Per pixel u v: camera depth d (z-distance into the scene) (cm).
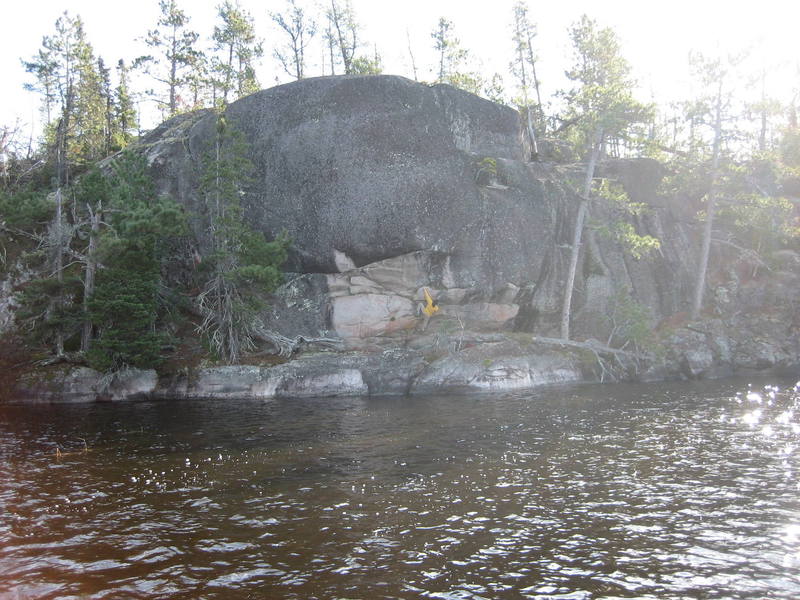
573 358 3006
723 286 3472
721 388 2580
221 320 2841
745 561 892
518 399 2422
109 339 2566
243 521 1084
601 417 1983
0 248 3017
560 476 1324
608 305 3297
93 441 1770
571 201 3412
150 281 2692
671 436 1677
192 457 1563
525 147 3731
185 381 2708
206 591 820
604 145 3900
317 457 1543
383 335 2994
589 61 3591
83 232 2897
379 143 2923
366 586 830
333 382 2706
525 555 924
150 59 5097
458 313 3050
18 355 2730
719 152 3603
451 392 2681
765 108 3409
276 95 3105
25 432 1914
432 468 1412
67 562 917
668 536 986
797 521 1037
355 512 1120
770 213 3503
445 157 3009
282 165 3009
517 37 5406
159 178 3512
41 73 4697
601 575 855
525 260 3122
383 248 2873
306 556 930
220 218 2817
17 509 1162
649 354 3027
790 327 3198
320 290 2986
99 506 1177
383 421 2011
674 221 3662
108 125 5125
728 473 1315
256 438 1780
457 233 2956
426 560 911
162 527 1059
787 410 2012
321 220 2911
